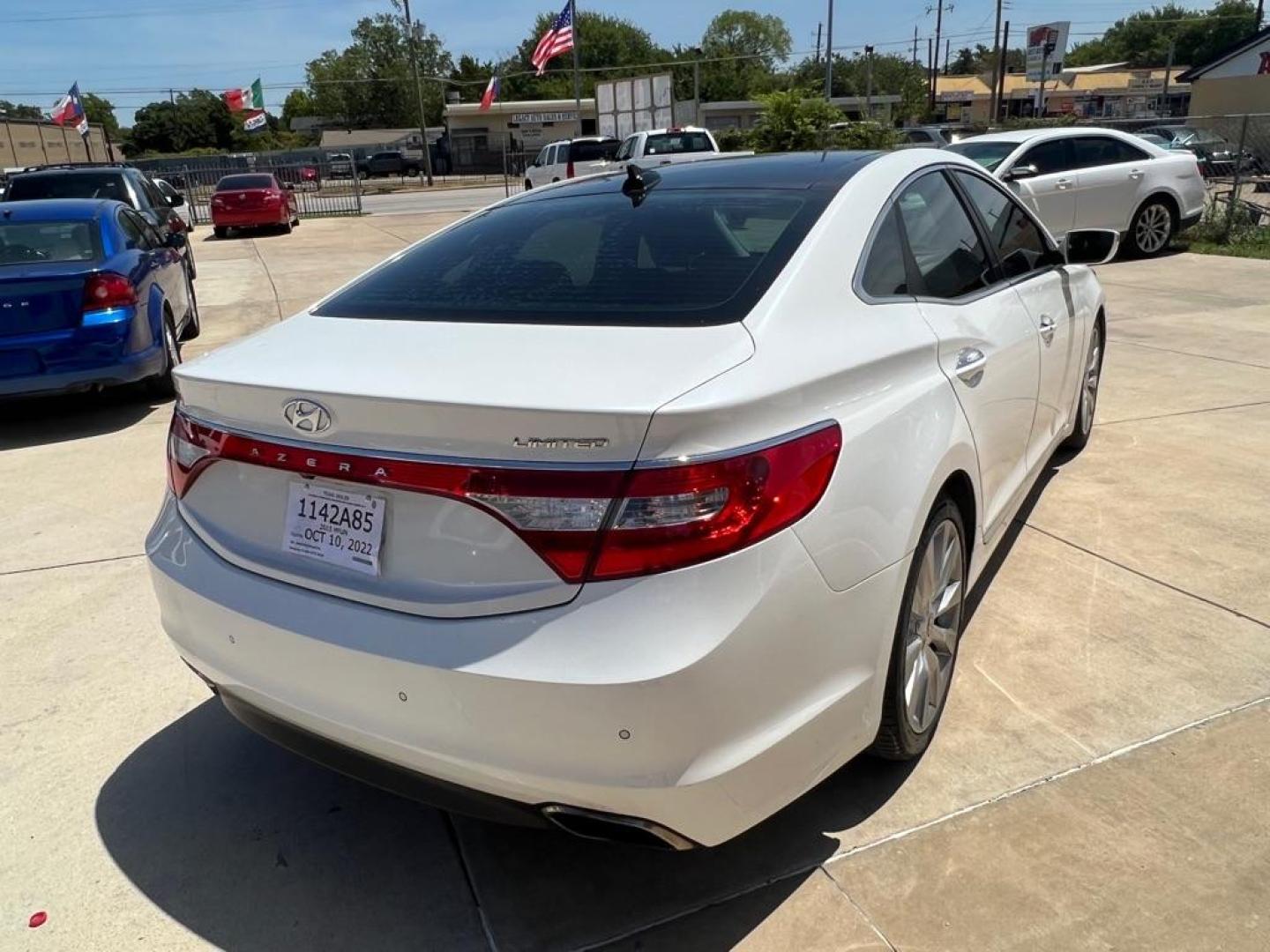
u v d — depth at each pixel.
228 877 2.45
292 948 2.23
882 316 2.54
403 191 39.12
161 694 3.26
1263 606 3.50
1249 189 20.91
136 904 2.36
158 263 7.59
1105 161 11.68
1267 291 9.59
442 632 1.94
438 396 1.92
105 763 2.90
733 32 96.69
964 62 112.38
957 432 2.63
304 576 2.15
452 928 2.27
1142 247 12.07
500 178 51.38
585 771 1.87
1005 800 2.56
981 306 3.14
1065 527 4.23
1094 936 2.15
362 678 2.02
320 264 15.34
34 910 2.35
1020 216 3.83
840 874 2.35
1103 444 5.27
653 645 1.81
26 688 3.30
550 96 88.69
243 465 2.27
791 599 1.97
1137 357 7.15
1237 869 2.31
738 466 1.89
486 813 2.07
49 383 6.15
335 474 2.06
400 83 86.94
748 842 2.47
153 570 2.46
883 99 55.62
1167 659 3.18
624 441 1.83
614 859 2.46
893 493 2.27
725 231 2.58
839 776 2.68
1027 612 3.52
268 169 37.31
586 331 2.23
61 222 6.86
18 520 4.82
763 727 1.97
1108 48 111.12
